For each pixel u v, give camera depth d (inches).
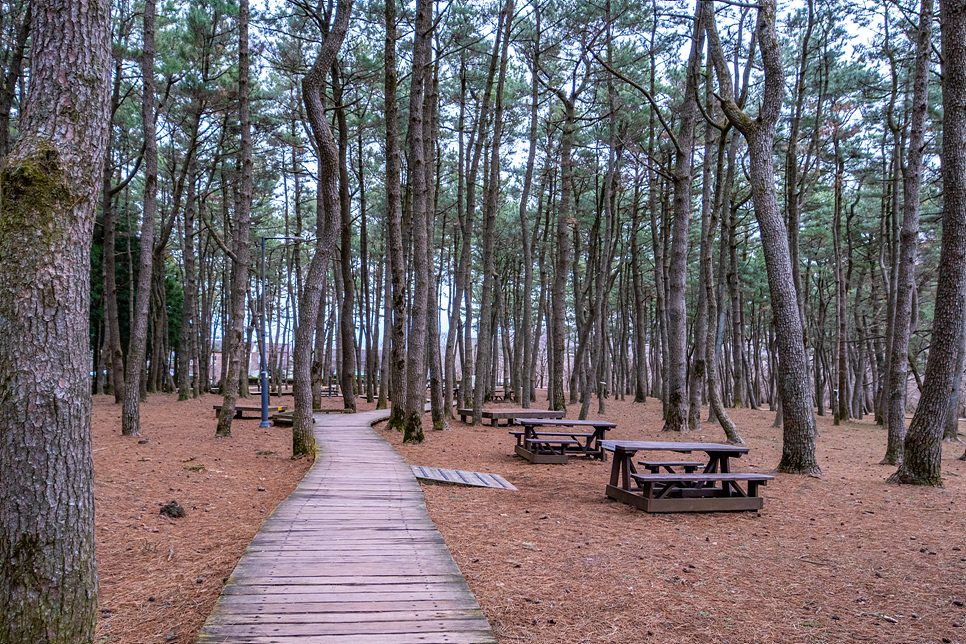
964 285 350.9
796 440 388.5
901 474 363.6
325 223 435.8
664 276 901.8
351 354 880.3
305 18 745.6
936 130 742.5
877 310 1201.4
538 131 987.9
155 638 148.6
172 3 780.0
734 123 407.2
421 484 347.3
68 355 118.8
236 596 161.6
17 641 109.7
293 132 960.9
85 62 125.2
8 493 112.3
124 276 1300.4
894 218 741.9
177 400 978.7
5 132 532.7
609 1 681.0
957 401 649.0
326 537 222.1
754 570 203.3
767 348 1601.9
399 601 159.5
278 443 513.3
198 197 1011.9
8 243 116.6
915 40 649.6
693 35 617.6
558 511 287.7
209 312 1358.3
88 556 120.3
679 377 650.2
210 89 724.0
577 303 1063.0
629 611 166.4
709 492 308.5
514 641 146.5
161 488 312.8
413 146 538.9
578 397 1264.8
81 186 122.9
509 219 1190.9
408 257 906.1
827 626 159.9
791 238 705.0
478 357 714.2
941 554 222.4
